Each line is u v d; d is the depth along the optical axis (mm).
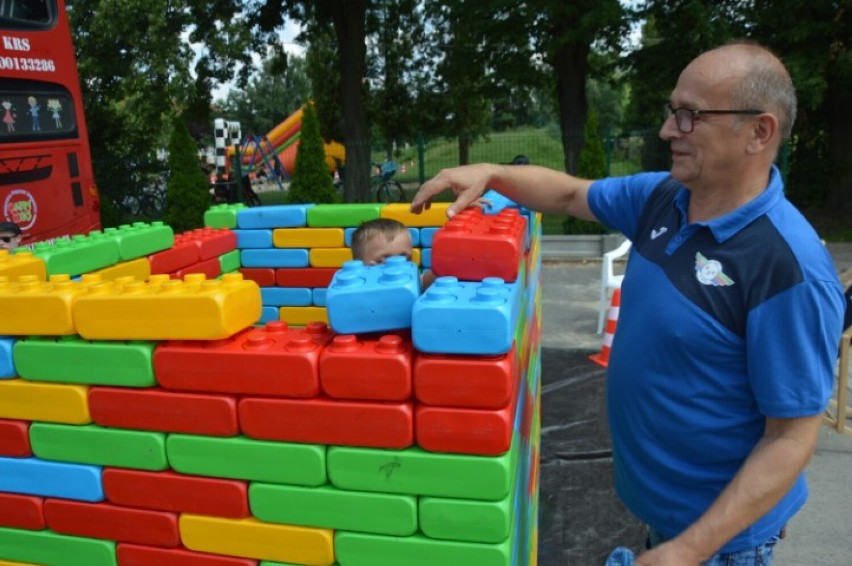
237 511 1650
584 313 8078
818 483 3926
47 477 1776
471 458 1485
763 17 12781
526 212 2811
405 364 1484
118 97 17766
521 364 2004
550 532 3270
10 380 1769
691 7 13203
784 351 1479
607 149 13039
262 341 1605
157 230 3557
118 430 1699
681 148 1606
